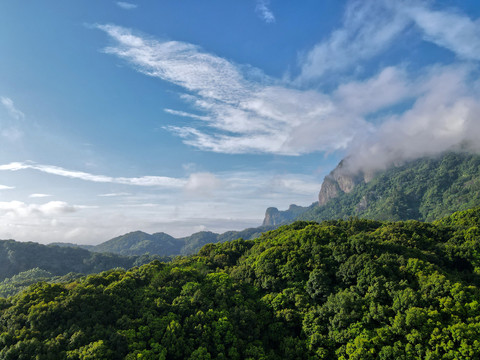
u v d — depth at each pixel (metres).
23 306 59.38
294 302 73.81
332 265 80.94
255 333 65.88
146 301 68.50
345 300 64.62
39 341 51.53
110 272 87.56
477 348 48.28
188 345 58.72
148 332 58.56
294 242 97.00
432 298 61.62
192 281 81.44
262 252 95.06
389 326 58.31
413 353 52.50
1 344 50.84
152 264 91.31
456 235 107.00
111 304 65.44
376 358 53.12
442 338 52.22
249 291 81.88
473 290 62.31
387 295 65.94
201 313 65.06
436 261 86.75
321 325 64.12
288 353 61.28
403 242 100.00
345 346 57.94
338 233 101.38
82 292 65.50
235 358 58.19
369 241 85.19
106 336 55.16
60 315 57.84
